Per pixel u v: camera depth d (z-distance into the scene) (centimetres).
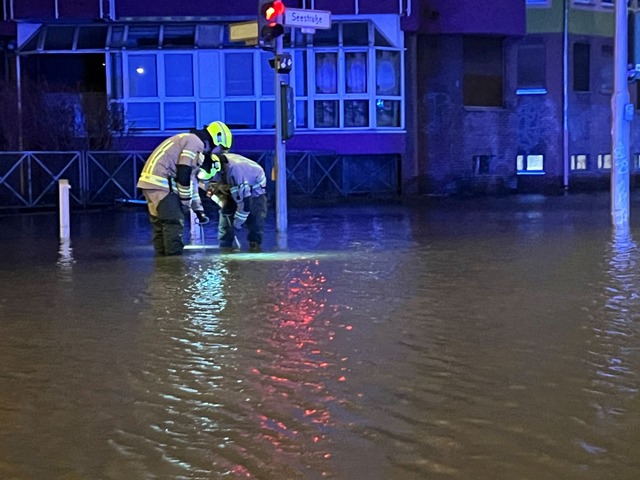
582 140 3350
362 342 704
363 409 531
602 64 3375
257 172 1349
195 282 1023
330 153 2808
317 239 1512
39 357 674
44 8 2778
